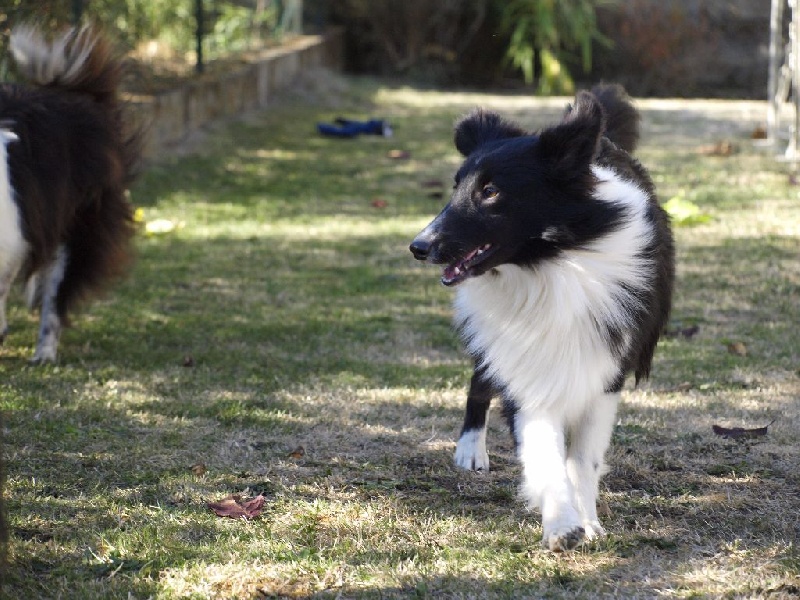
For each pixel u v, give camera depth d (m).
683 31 10.27
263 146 6.55
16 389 3.08
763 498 2.71
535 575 2.50
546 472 2.56
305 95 8.65
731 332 3.41
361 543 2.57
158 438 2.89
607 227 2.57
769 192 5.20
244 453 2.85
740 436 2.91
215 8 8.43
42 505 2.65
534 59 10.63
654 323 2.69
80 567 2.51
